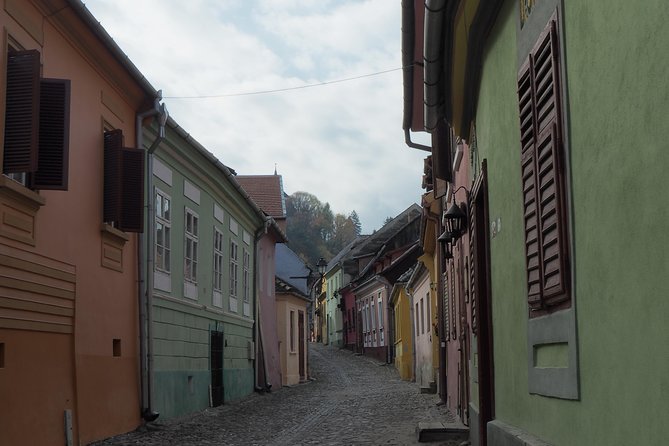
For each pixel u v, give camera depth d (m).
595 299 4.46
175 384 17.28
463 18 7.92
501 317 7.85
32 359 10.49
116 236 13.61
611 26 4.06
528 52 6.11
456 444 12.19
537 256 5.96
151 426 14.62
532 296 5.98
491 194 8.31
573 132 4.84
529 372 6.36
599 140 4.31
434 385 25.97
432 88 9.84
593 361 4.54
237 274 24.89
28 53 9.73
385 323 48.66
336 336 75.50
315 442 13.24
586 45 4.52
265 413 19.36
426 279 27.34
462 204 12.37
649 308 3.61
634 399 3.84
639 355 3.76
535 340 6.09
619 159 3.97
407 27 10.49
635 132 3.72
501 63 7.43
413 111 15.01
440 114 11.12
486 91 8.44
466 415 13.23
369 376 40.56
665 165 3.36
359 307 60.91
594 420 4.56
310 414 19.00
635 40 3.69
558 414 5.47
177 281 17.67
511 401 7.35
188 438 13.62
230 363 23.52
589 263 4.57
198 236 19.66
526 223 6.31
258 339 28.19
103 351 13.06
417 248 43.97
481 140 9.07
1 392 9.56
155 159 16.03
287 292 34.59
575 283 4.88
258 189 40.19
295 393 28.12
